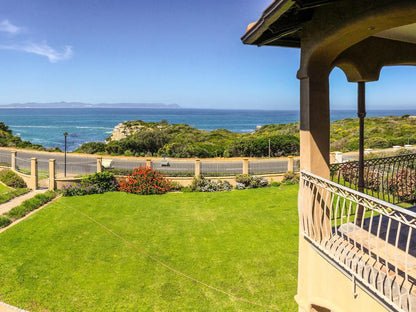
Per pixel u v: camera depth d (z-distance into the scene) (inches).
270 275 272.5
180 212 437.4
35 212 431.5
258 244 331.0
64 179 547.5
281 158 872.9
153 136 1082.7
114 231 369.4
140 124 1924.2
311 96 145.9
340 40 126.7
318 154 149.1
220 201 487.2
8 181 587.8
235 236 352.5
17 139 1194.0
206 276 274.1
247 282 263.7
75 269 285.4
